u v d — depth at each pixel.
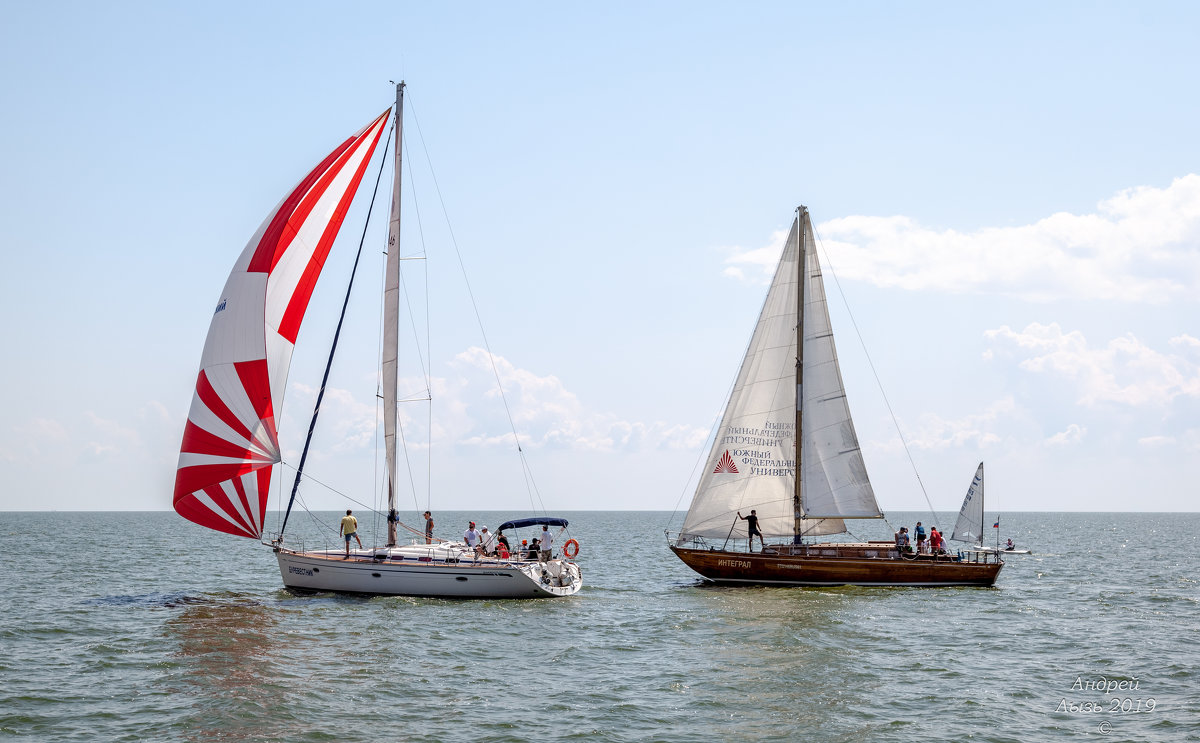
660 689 22.56
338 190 38.03
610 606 35.88
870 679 23.77
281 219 36.53
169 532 122.44
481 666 24.84
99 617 32.38
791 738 18.77
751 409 42.66
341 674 23.61
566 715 20.20
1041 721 20.11
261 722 19.41
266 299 36.09
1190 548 94.00
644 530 145.88
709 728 19.39
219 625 30.36
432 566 35.62
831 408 43.00
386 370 37.53
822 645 28.02
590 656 26.30
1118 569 60.91
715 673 24.28
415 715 20.05
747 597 38.66
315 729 18.98
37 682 22.72
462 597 35.84
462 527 144.38
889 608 35.88
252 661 25.00
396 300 37.62
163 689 22.03
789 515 42.47
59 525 163.25
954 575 42.91
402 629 29.77
